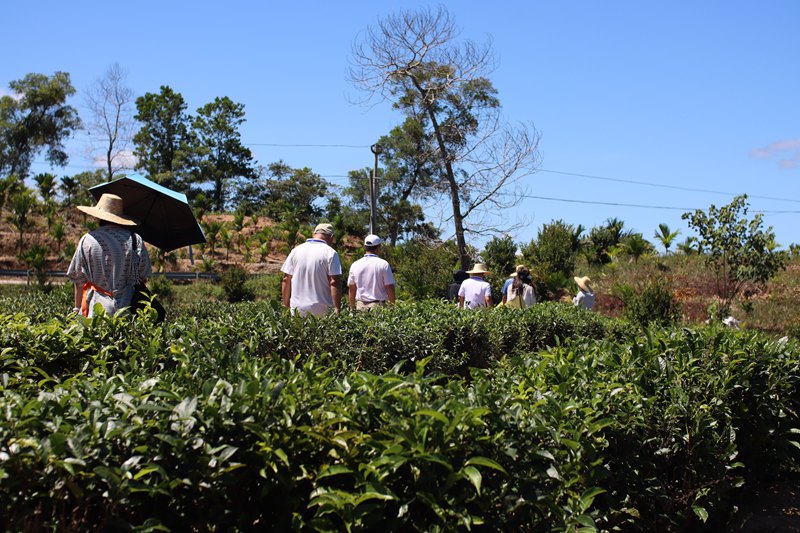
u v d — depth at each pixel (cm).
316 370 335
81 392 284
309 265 681
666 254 2722
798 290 2077
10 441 228
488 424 276
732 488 473
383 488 244
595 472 312
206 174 6712
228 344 452
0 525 218
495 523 264
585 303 1180
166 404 250
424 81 2353
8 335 393
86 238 554
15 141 6612
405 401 274
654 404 398
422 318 607
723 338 520
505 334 709
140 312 455
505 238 2175
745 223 1655
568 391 364
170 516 243
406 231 4347
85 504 238
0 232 3381
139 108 6862
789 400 541
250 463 248
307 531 257
